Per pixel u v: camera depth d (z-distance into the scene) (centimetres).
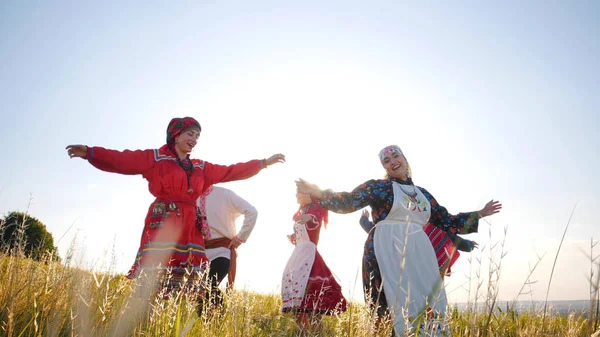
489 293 241
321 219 578
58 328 243
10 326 236
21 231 315
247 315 336
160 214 469
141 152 487
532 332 279
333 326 446
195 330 322
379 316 397
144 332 276
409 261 428
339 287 530
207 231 499
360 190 463
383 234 448
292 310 503
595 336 183
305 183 468
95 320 243
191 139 502
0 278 303
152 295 334
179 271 447
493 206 493
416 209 459
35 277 294
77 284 252
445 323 277
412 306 388
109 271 285
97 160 461
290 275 527
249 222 587
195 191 492
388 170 500
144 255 451
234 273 609
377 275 439
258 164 550
